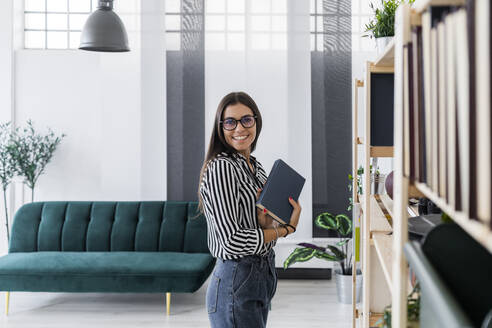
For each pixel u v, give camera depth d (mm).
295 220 1900
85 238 3986
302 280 4336
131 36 4414
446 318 511
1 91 4410
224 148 1933
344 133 4293
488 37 438
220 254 1792
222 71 4379
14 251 3955
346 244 3912
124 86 4430
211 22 4371
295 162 4305
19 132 4469
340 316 3451
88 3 4660
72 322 3350
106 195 4445
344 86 4293
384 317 1041
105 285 3432
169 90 4363
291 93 4309
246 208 1838
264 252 1835
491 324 588
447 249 720
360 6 4355
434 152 675
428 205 1814
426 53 727
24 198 4492
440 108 635
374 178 2707
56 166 4488
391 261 1296
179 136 4367
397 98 937
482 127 467
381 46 1857
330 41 4285
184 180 4371
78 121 4477
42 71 4465
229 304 1779
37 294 3979
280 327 3254
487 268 704
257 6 4332
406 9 853
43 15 4637
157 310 3590
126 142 4434
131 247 3969
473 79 493
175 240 3945
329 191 4293
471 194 501
